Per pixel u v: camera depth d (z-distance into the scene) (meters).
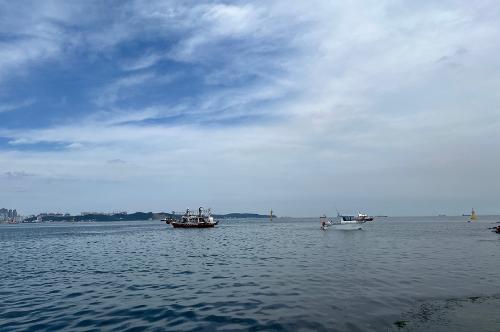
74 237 106.06
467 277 29.03
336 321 17.62
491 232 100.44
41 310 21.12
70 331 17.08
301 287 25.83
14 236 118.38
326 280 28.30
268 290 25.16
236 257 46.09
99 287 27.77
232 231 128.50
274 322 17.73
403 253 47.75
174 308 20.92
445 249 52.88
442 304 20.48
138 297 23.95
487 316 18.16
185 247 63.44
